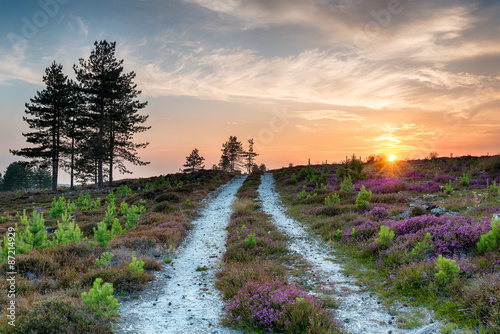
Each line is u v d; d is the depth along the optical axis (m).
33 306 6.30
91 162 49.03
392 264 9.16
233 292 8.09
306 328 5.90
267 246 13.02
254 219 19.20
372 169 37.69
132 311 7.52
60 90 46.53
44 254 10.18
